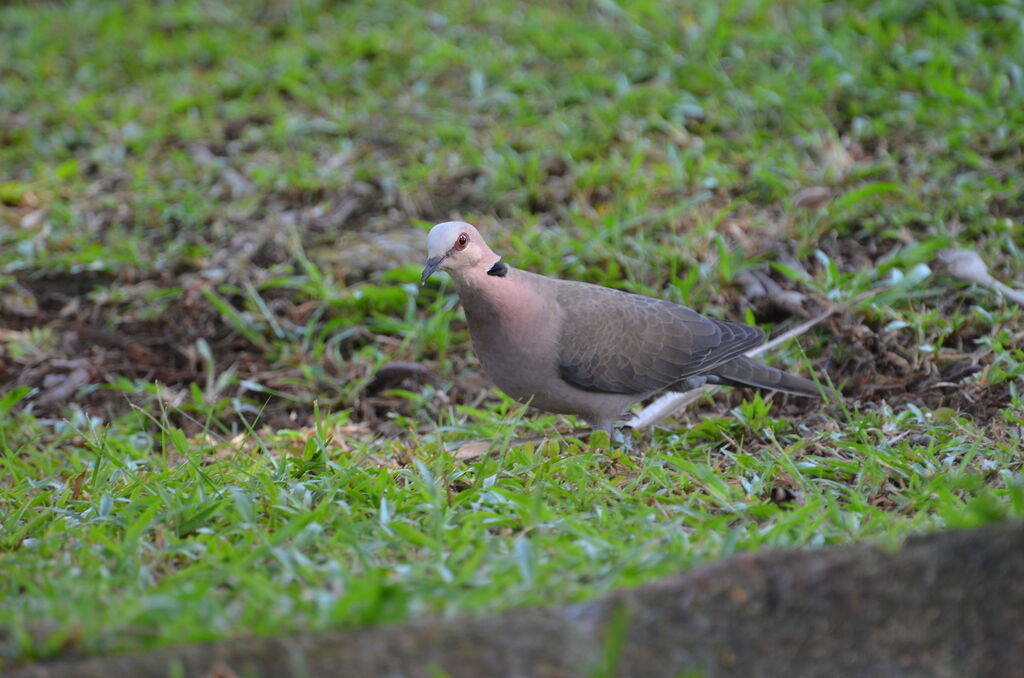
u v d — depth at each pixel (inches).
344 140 599.2
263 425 438.0
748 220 503.2
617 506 314.8
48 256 540.1
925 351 418.3
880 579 224.5
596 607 221.9
